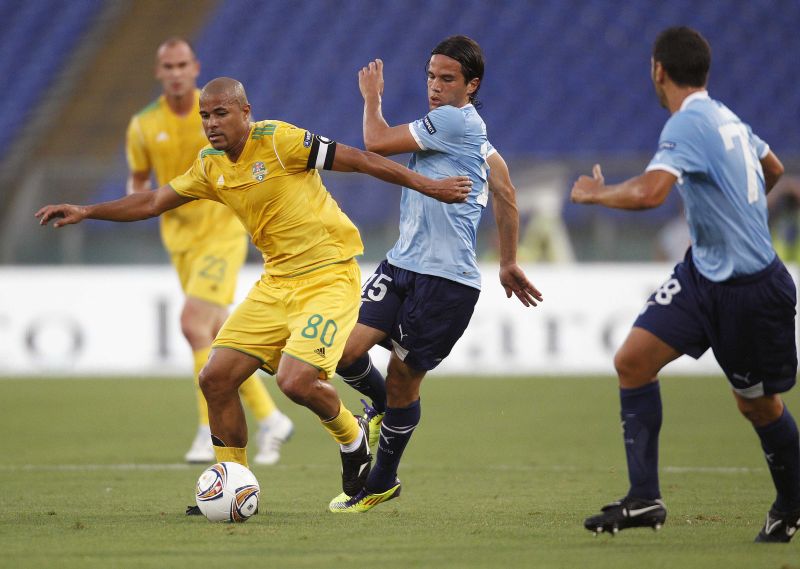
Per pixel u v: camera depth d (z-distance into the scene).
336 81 76.12
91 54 81.38
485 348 53.91
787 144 69.62
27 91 79.31
